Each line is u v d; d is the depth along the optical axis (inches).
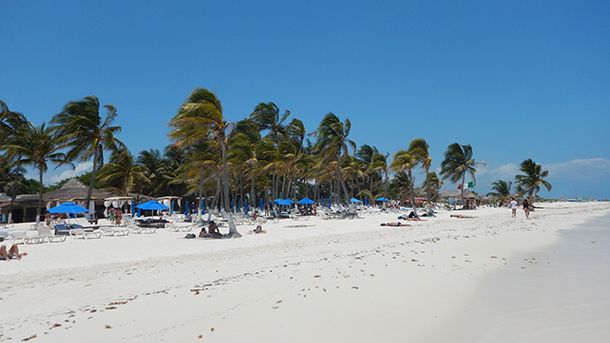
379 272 465.1
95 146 1599.4
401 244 762.2
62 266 601.3
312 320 298.8
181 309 329.1
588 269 502.0
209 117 1020.5
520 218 1760.6
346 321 297.0
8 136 1729.8
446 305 336.5
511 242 792.9
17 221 2196.1
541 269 499.2
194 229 1288.1
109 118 1643.7
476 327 286.4
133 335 274.1
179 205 2625.5
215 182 2390.5
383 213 2413.9
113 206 2161.7
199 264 590.2
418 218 1690.5
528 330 280.5
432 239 852.0
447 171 2994.6
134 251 759.1
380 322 295.6
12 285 467.2
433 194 3806.6
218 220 1501.0
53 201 2071.9
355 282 412.8
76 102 1593.3
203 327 286.4
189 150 2265.0
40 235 927.7
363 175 3198.8
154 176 2706.7
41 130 1831.9
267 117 2448.3
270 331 277.9
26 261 650.2
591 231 1079.6
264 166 2106.3
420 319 302.0
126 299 375.2
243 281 431.5
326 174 2701.8
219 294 374.0
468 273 467.2
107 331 283.3
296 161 2368.4
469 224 1393.9
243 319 301.6
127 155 2137.1
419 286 398.3
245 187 2655.0
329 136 2069.4
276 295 366.0
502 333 274.8
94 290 428.1
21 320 323.6
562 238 891.4
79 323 302.8
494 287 398.9
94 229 1189.1
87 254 724.7
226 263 590.9
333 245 797.2
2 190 2436.0
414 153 2015.3
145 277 494.9
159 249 785.6
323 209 2119.8
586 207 3440.0
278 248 768.3
